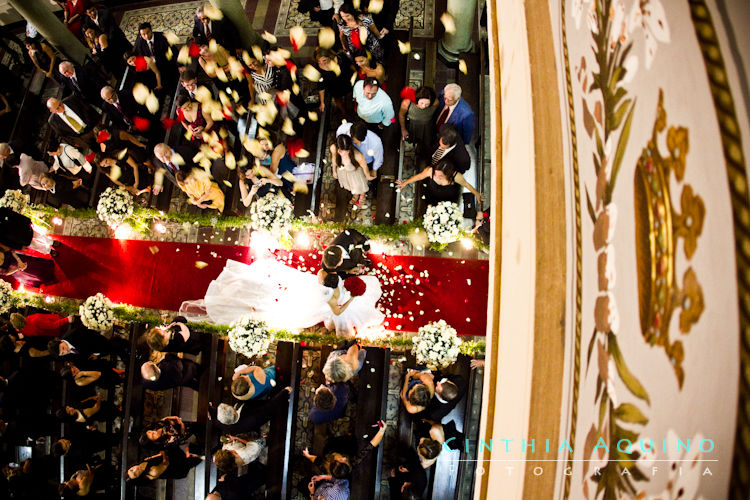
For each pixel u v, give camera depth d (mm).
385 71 5441
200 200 5348
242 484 4715
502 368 1692
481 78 5684
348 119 5988
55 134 6633
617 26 1102
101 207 5641
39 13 6020
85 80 6047
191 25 7484
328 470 4242
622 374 1000
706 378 727
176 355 5031
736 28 698
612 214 1081
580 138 1297
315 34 6852
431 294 5301
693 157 773
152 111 6066
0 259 5438
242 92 5973
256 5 7227
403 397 4469
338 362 4320
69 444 5203
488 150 5586
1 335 5656
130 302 5969
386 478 5379
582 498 1170
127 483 5109
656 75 910
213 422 5094
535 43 1586
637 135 981
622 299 1015
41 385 5566
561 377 1320
